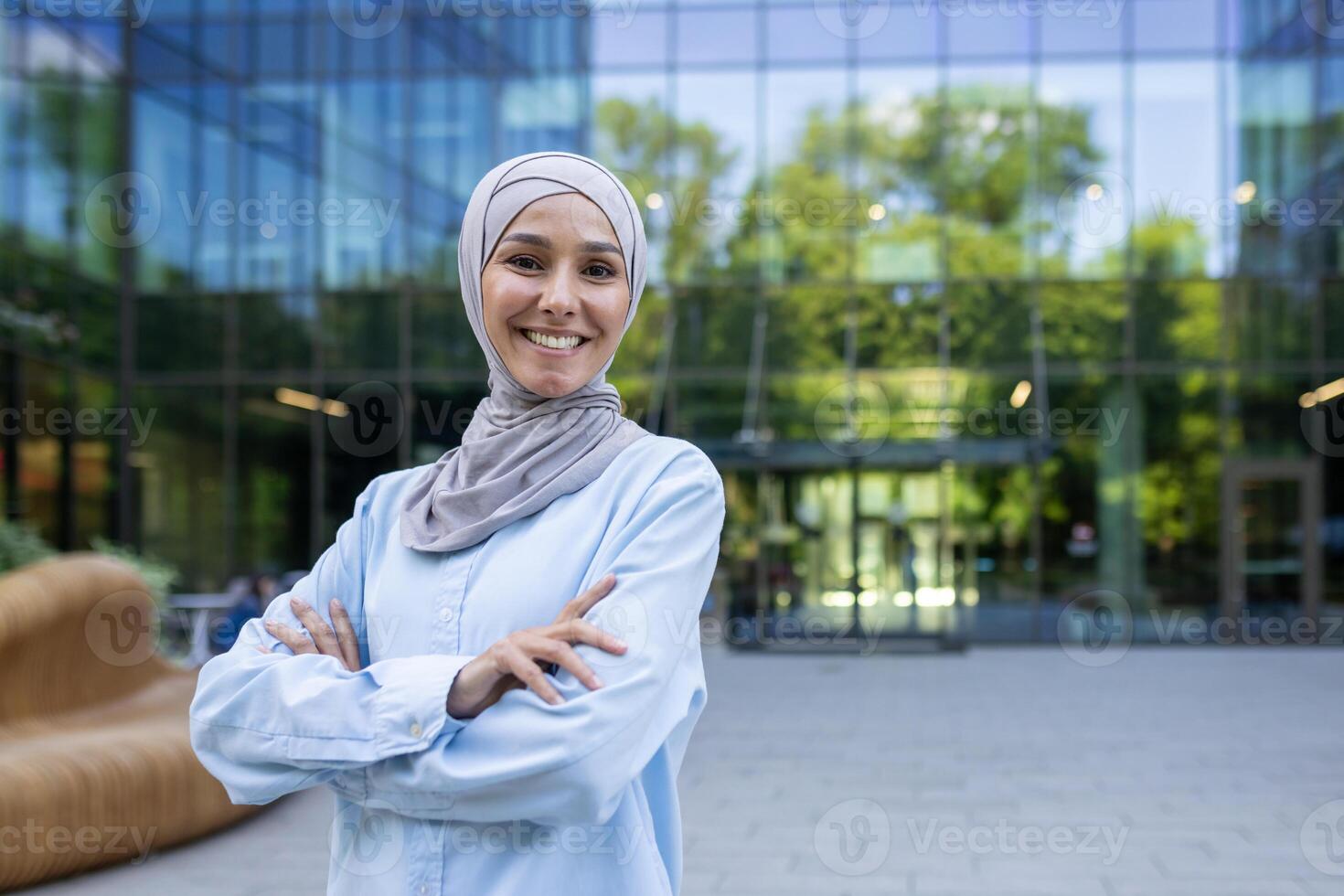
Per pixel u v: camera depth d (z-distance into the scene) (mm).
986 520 15102
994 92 15281
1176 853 5289
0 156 12883
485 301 1374
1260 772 7031
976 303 15219
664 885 1341
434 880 1230
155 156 15547
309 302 15555
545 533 1325
